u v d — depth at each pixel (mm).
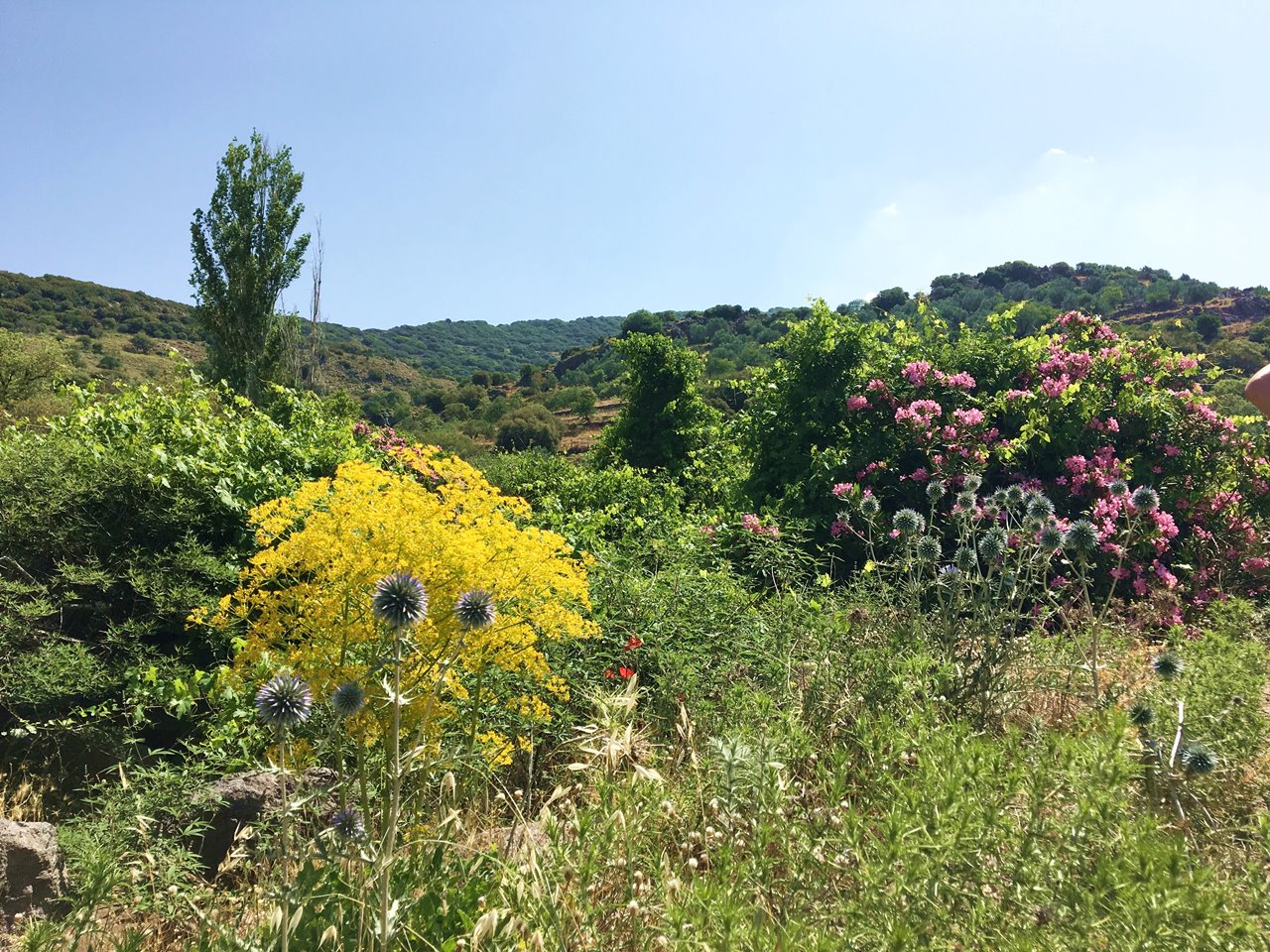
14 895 3041
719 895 2084
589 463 19172
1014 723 3980
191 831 3367
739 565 7789
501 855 2764
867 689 3771
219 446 6738
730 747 2695
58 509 5246
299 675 3203
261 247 28953
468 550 3209
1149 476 8961
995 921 2059
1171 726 3127
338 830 2494
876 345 9930
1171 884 1910
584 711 4371
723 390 34000
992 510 5973
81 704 4605
